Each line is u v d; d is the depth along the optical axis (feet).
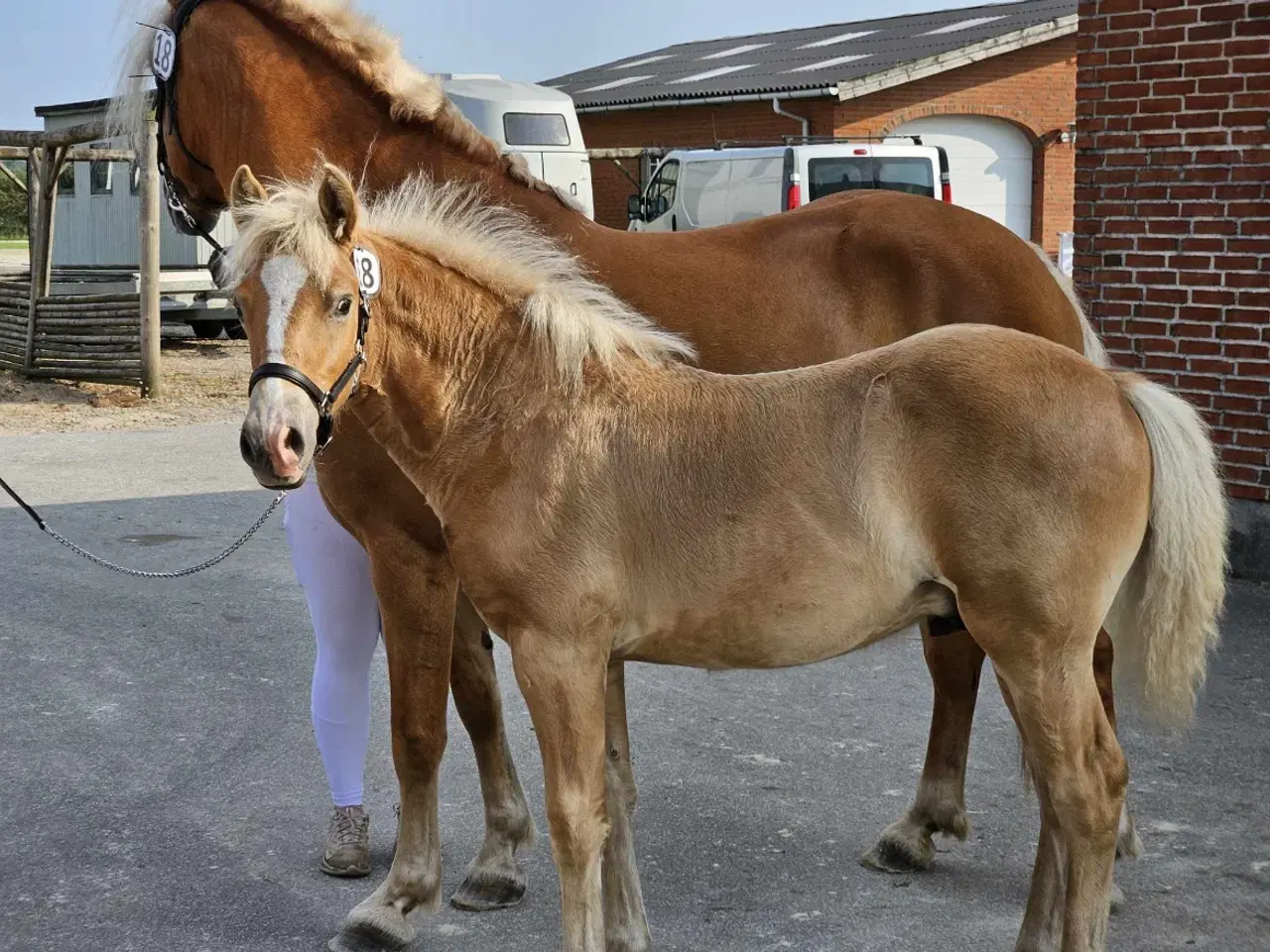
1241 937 11.09
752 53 86.22
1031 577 9.37
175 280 52.85
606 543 9.64
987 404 9.42
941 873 12.44
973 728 15.89
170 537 25.63
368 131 12.66
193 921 11.82
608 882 10.91
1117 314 22.09
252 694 17.65
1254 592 20.25
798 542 9.53
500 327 10.08
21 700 17.42
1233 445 20.83
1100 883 9.70
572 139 60.03
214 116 13.32
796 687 17.52
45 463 32.76
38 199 45.83
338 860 12.64
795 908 11.81
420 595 11.34
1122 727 15.51
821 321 12.81
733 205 52.16
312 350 9.18
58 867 12.84
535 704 9.70
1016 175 69.87
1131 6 21.16
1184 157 20.83
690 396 9.91
